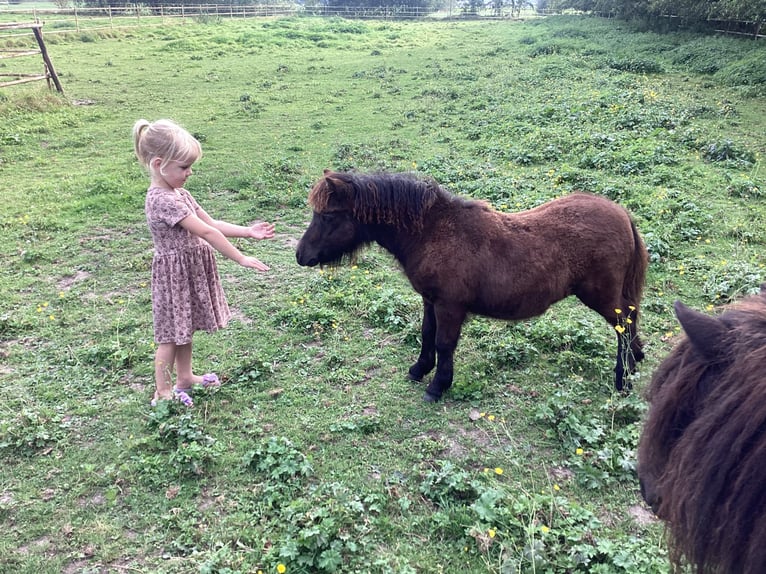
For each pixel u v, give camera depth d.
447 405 4.23
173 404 4.07
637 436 3.67
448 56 23.73
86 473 3.56
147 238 7.54
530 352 4.76
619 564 2.71
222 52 25.77
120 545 3.05
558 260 3.97
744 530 1.46
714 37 20.47
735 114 12.29
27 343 5.15
